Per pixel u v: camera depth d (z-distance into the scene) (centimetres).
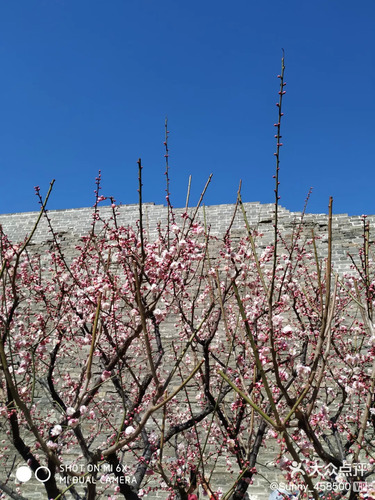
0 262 573
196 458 699
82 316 629
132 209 1722
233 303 852
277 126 362
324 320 358
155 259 512
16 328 848
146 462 542
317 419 536
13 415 555
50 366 656
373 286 614
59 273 738
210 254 1409
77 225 1755
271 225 1570
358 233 1465
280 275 857
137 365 938
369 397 427
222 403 620
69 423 429
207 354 614
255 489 868
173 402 959
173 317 1229
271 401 321
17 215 1875
